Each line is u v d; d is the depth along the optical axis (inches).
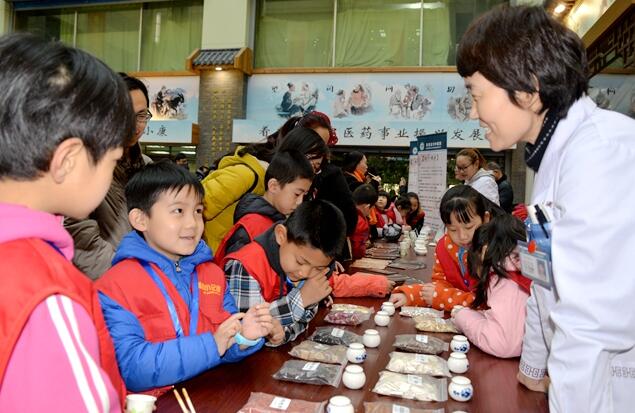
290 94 302.4
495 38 32.8
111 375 25.6
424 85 284.0
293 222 53.9
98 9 336.5
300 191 71.4
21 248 21.7
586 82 33.5
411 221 213.6
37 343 20.2
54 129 21.5
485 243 53.6
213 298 47.8
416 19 295.0
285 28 311.9
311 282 52.6
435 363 44.5
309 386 39.9
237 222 69.2
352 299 72.9
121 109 24.0
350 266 100.5
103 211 60.1
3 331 20.0
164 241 43.2
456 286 74.2
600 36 107.5
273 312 51.5
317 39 308.2
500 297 50.4
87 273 54.4
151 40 331.3
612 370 32.6
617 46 102.9
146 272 42.5
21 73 21.2
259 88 307.3
